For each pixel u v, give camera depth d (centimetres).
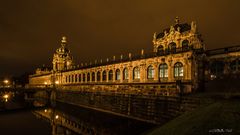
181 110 3497
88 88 7806
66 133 4631
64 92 9225
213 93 3612
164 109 3906
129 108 4922
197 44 5441
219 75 3900
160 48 6269
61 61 11781
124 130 4356
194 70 4203
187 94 3825
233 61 3719
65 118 6425
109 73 6738
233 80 3659
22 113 7319
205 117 2144
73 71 9281
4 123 5644
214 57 4009
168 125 2553
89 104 6962
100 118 5862
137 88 5394
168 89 4500
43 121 6031
